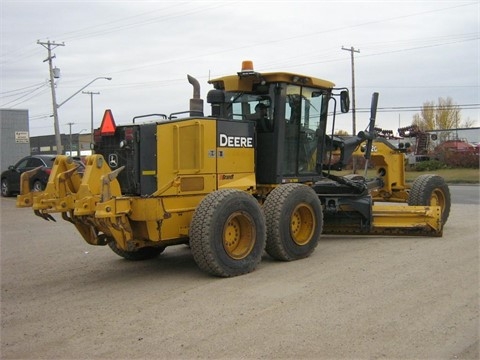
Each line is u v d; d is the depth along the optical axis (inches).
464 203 650.8
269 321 206.1
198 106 325.7
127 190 286.7
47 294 260.2
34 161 816.3
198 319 211.8
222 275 277.9
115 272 307.4
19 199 283.7
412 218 386.0
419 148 1485.0
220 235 275.0
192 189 293.7
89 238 293.1
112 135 296.5
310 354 174.1
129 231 271.1
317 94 364.8
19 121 1337.4
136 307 232.1
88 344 189.9
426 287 248.5
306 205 327.9
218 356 175.0
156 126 282.5
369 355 172.6
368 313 212.4
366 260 312.3
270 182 336.8
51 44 1466.5
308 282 264.2
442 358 169.6
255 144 334.3
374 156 458.9
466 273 273.9
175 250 378.9
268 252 318.0
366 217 389.1
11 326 212.2
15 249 388.2
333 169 413.1
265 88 337.4
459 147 1485.0
